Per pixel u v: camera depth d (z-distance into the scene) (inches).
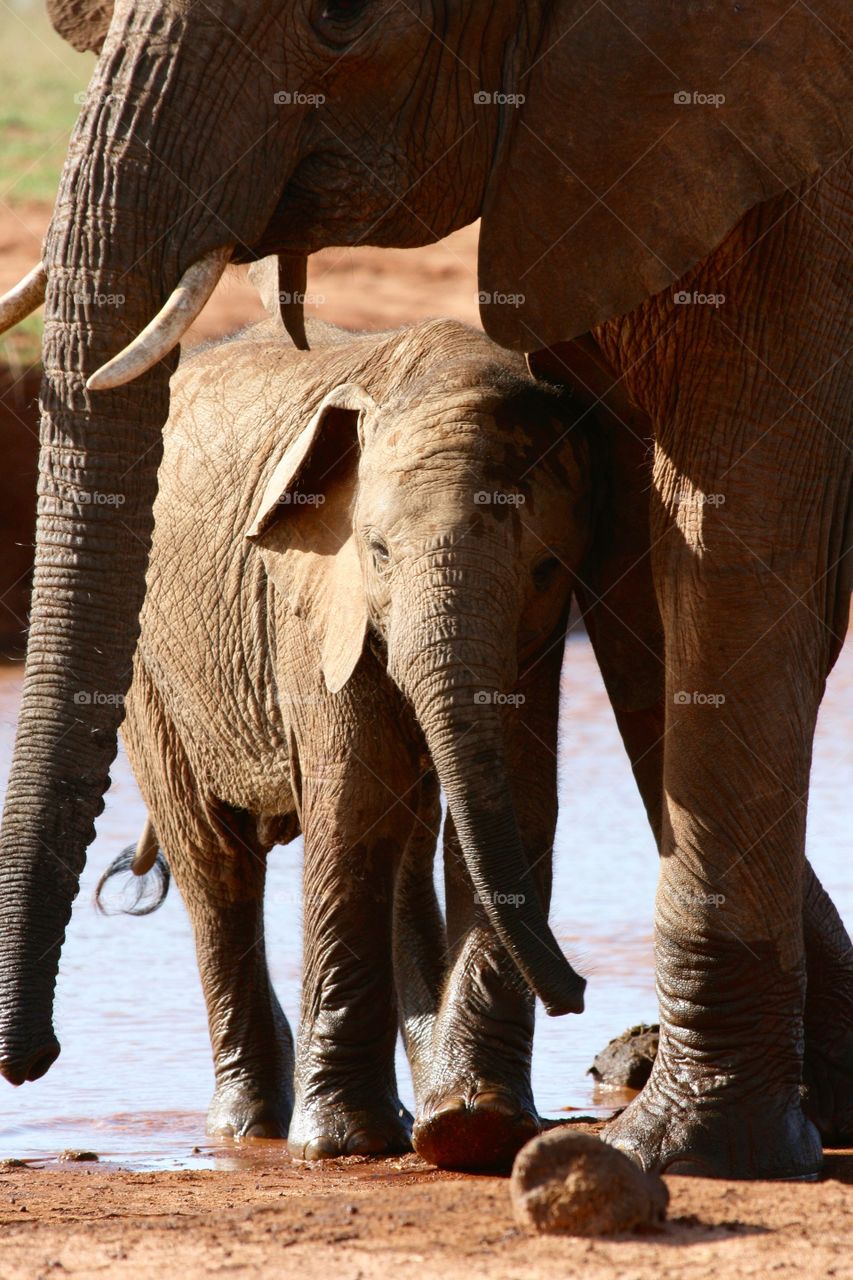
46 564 369.4
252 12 381.7
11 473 1334.9
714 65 387.9
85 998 661.3
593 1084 550.9
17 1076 350.0
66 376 371.2
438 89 398.6
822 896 497.0
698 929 413.1
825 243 402.0
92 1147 503.8
